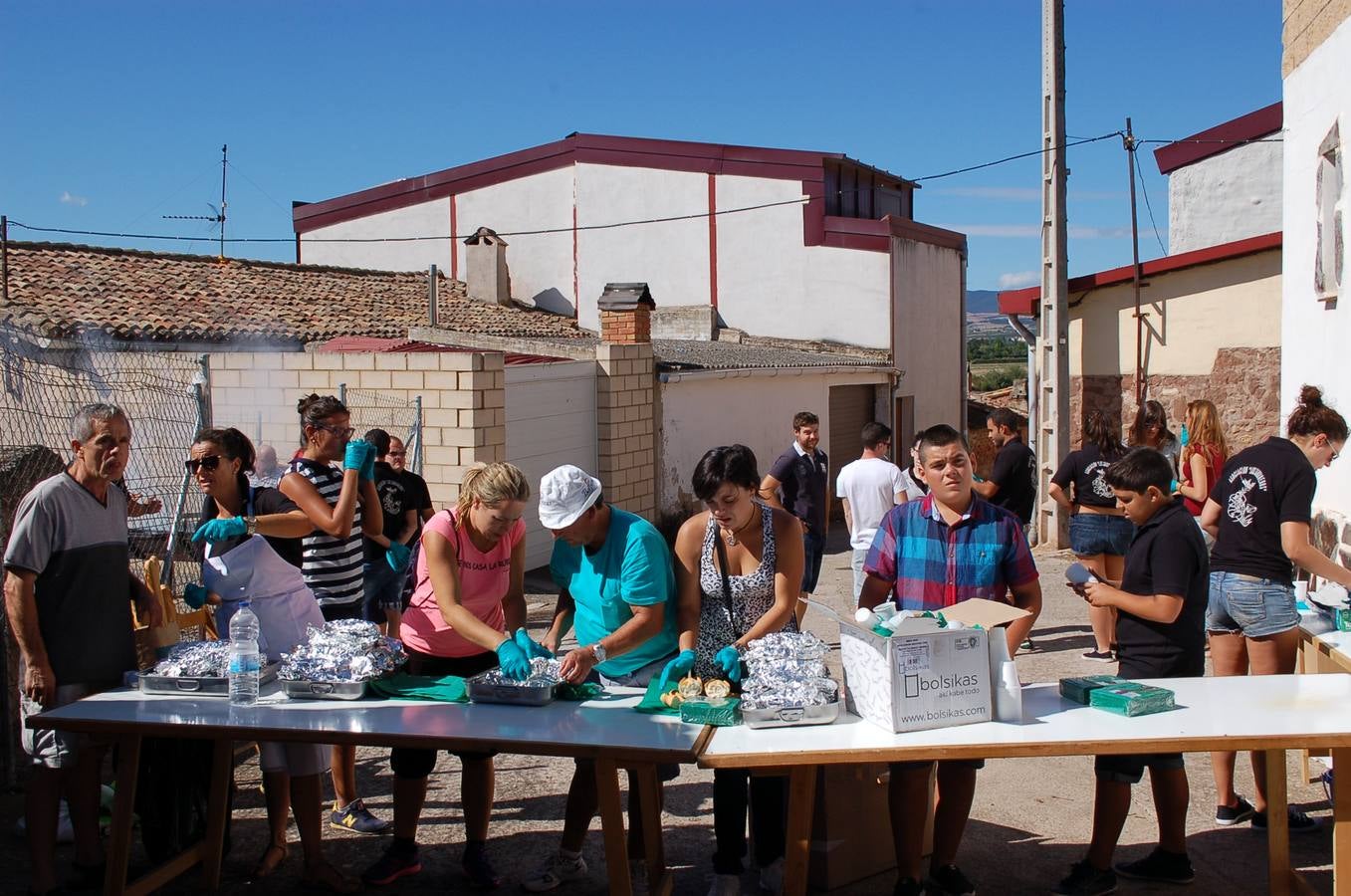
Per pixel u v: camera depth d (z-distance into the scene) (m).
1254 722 3.91
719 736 3.90
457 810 5.63
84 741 4.46
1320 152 8.70
